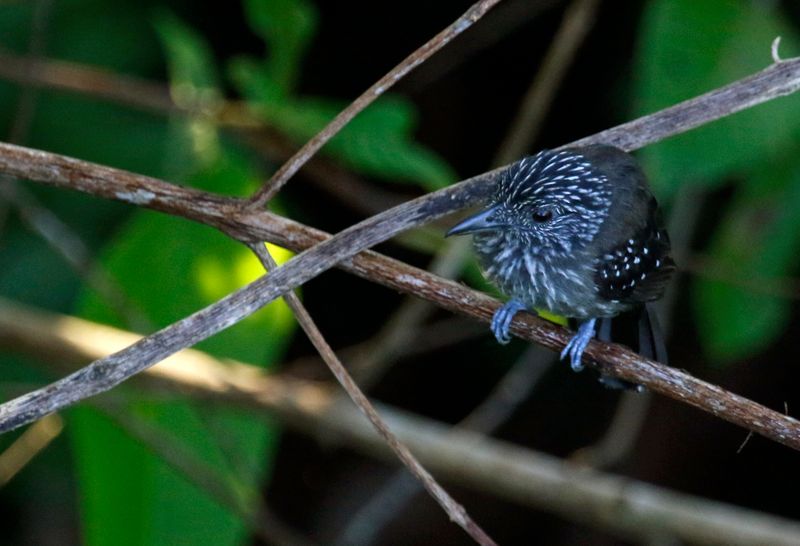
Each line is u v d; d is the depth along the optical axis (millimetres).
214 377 10758
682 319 13234
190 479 9562
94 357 11102
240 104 10703
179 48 9938
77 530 12617
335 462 14734
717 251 10125
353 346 14023
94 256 11312
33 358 11219
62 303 11633
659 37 8758
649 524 10930
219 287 9375
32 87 10453
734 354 10305
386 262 6668
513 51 13453
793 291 10703
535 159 8469
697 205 10898
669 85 8719
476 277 10547
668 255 8680
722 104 7109
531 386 12688
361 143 8734
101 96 10852
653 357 8586
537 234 8242
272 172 12711
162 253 9328
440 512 14492
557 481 11125
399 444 6387
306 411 11352
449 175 9031
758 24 8734
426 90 13586
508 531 14586
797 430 6348
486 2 6188
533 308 8609
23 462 11500
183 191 6695
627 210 8297
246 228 6723
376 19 13234
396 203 12195
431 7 13125
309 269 6402
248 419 10539
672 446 13781
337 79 13453
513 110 13562
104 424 9680
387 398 14750
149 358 6121
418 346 14039
